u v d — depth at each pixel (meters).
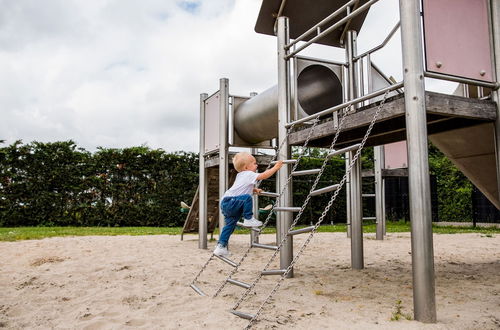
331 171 15.47
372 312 3.27
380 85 5.43
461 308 3.37
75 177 14.16
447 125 4.40
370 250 7.23
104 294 3.90
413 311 3.21
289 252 4.79
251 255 6.69
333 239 9.00
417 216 2.97
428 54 3.21
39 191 13.90
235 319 3.11
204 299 3.73
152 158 14.65
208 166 7.89
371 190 16.62
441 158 17.58
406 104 3.10
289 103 4.87
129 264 5.59
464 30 3.43
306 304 3.56
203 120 8.29
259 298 3.79
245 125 7.16
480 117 3.46
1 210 13.52
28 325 3.00
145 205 14.53
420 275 2.95
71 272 4.98
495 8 3.57
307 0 5.29
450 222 15.23
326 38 5.76
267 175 4.20
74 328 2.92
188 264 5.70
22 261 5.75
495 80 3.55
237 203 4.08
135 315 3.21
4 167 13.62
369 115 3.65
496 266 5.53
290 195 4.79
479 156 4.77
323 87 5.29
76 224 14.12
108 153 14.48
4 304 3.57
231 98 7.57
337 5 5.38
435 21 3.29
